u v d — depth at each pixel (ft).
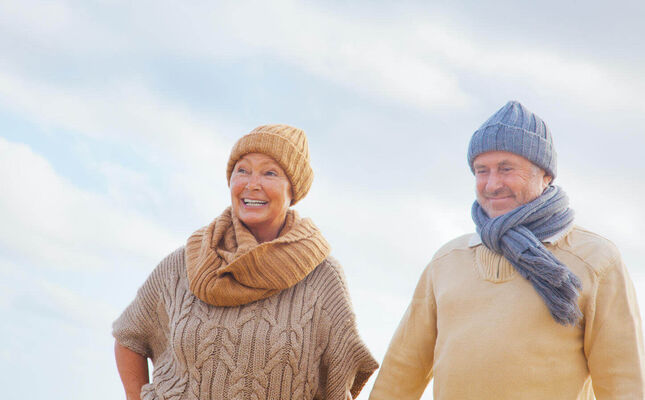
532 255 11.18
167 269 13.87
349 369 12.97
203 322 12.81
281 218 13.58
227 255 13.01
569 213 11.77
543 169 11.92
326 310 13.08
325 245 13.50
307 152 13.92
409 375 12.68
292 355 12.58
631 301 11.21
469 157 12.32
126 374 13.92
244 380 12.46
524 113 12.01
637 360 10.84
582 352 11.25
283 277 12.85
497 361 11.11
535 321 11.14
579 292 11.07
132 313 14.01
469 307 11.69
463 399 11.24
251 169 13.44
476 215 12.21
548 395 10.98
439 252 12.85
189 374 12.75
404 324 12.94
